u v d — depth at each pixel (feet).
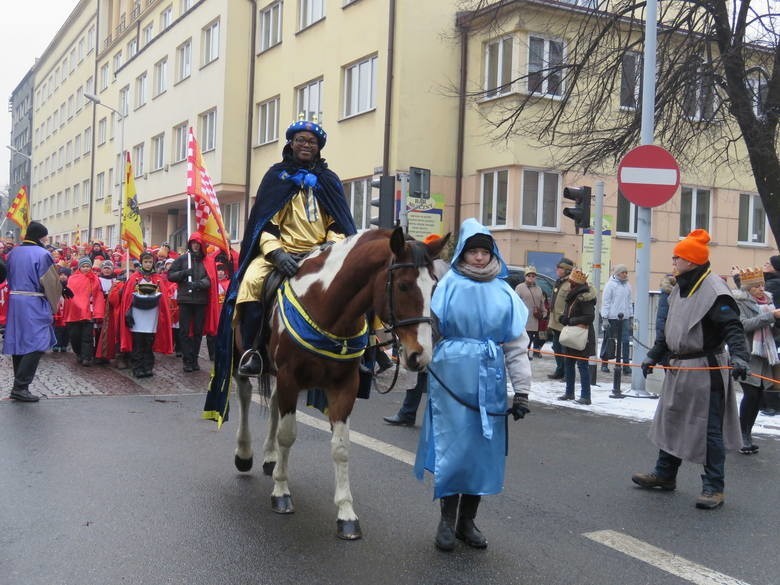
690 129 42.50
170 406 28.94
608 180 61.46
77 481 18.45
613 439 25.20
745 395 23.85
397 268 12.91
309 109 70.79
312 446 22.82
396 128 58.23
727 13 40.52
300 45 71.41
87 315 38.14
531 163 56.29
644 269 32.99
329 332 14.73
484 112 58.03
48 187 183.83
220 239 38.96
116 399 30.09
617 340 42.09
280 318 15.57
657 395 33.40
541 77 47.57
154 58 101.96
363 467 20.51
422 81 58.85
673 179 30.27
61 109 170.81
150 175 103.19
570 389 32.58
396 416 26.78
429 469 14.52
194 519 15.90
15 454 20.88
